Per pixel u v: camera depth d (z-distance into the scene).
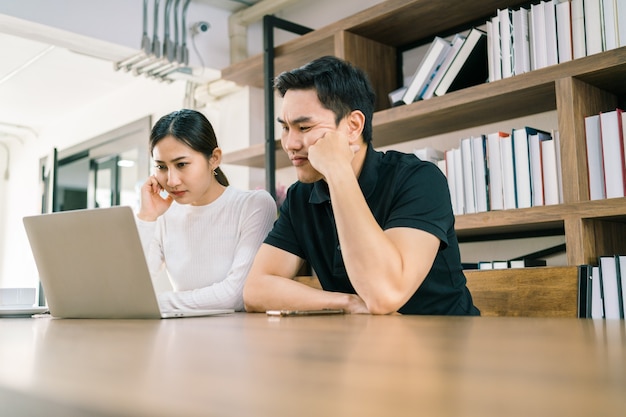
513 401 0.17
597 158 1.79
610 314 1.70
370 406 0.17
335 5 3.10
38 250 1.13
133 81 4.38
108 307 1.07
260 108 3.45
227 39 3.48
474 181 2.06
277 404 0.17
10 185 5.94
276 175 3.30
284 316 1.00
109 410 0.17
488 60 2.09
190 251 1.73
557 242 2.17
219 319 0.90
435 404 0.17
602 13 1.81
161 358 0.32
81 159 5.06
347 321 0.75
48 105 4.97
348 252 1.11
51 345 0.45
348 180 1.15
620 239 1.93
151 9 3.20
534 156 1.91
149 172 4.19
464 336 0.46
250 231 1.66
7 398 0.23
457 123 2.34
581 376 0.23
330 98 1.28
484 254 2.38
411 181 1.26
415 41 2.65
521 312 1.27
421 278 1.13
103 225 1.01
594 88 1.90
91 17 2.97
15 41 3.79
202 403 0.17
